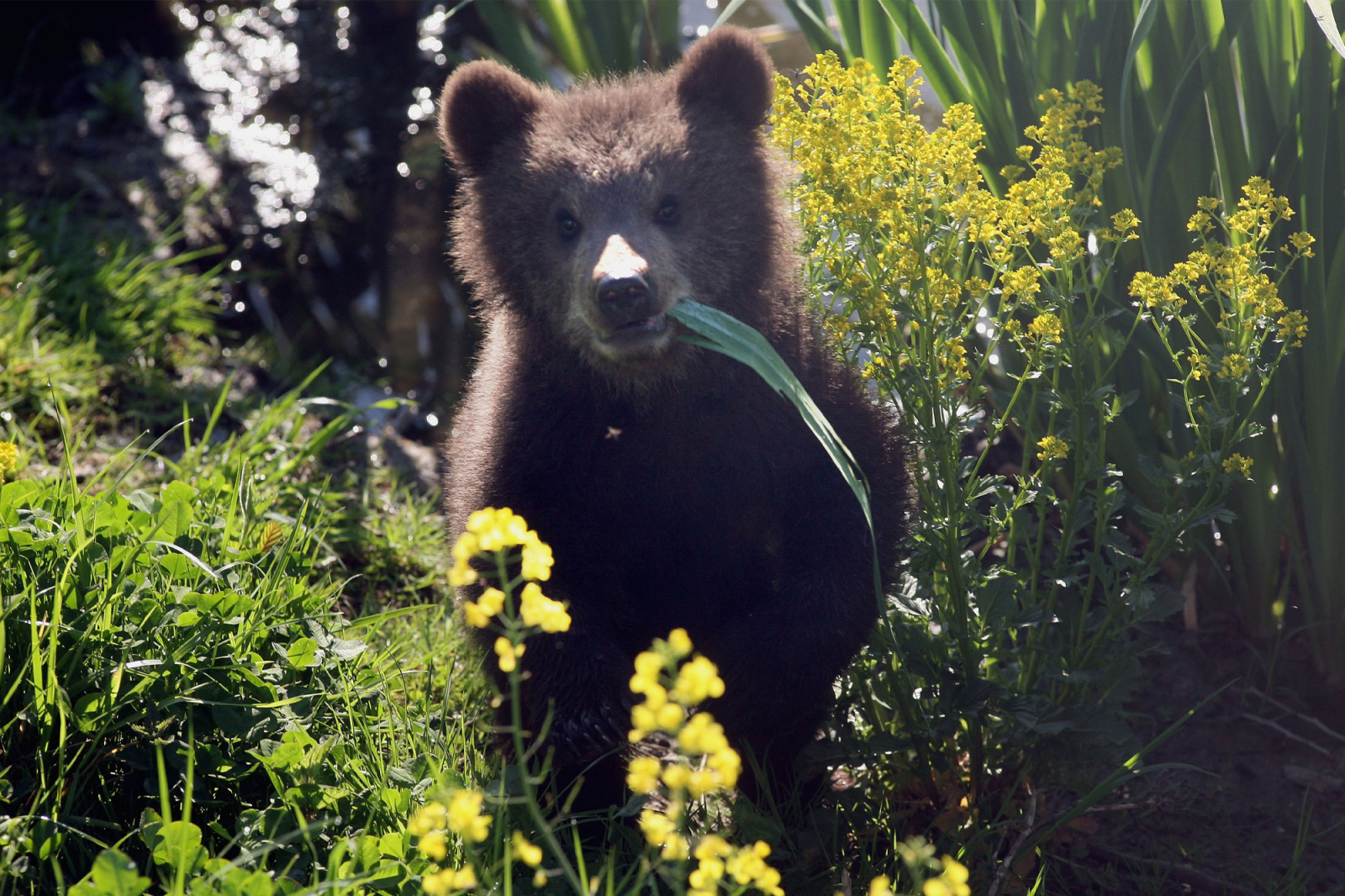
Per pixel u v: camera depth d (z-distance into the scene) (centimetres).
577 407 662
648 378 650
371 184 1445
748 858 392
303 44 1633
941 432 600
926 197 604
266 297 1298
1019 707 610
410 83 1573
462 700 732
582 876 473
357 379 1186
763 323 679
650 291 610
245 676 585
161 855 479
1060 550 629
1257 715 771
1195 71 709
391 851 511
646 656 365
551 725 598
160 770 490
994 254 619
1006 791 668
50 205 1274
